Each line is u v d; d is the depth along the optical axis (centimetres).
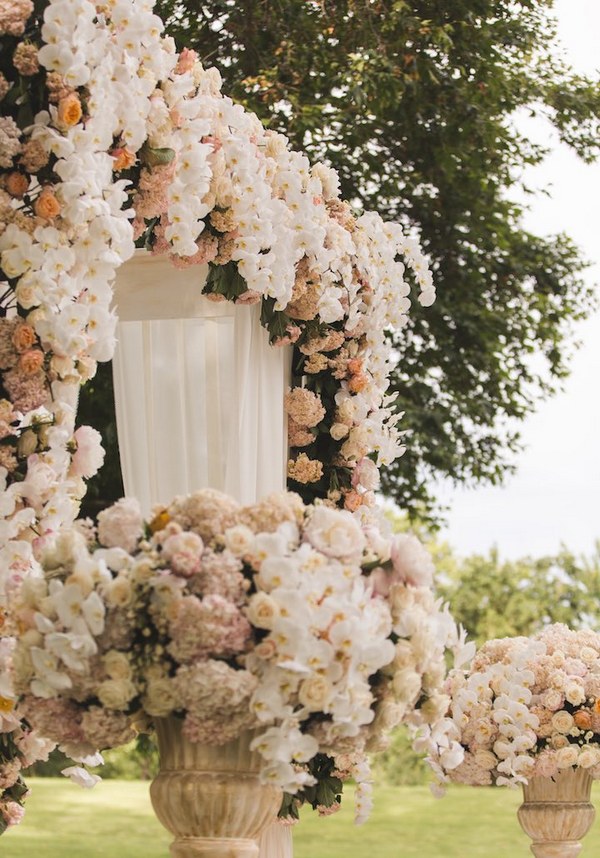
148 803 1066
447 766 324
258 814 267
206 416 430
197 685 244
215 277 411
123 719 257
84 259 329
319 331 458
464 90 964
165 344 434
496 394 1037
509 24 1013
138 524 263
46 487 327
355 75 879
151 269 429
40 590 257
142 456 432
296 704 255
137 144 346
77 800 1061
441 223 1045
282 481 449
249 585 251
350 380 470
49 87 321
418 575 274
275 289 413
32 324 324
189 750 264
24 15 322
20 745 352
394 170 1032
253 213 404
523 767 394
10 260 321
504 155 1031
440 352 1024
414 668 272
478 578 2433
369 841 898
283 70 927
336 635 249
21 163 321
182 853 263
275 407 447
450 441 989
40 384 326
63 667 253
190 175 372
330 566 257
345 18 958
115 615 251
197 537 251
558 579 2416
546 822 400
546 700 399
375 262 477
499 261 1062
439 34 911
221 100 403
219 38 930
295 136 914
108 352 335
